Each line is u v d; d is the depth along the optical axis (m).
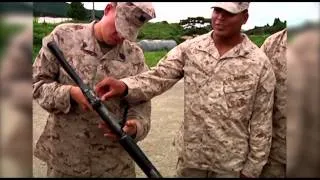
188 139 1.73
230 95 1.64
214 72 1.66
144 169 1.45
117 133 1.46
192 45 1.74
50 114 1.67
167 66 1.74
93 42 1.60
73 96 1.52
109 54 1.61
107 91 1.59
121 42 1.62
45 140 1.69
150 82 1.67
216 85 1.66
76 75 1.52
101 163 1.66
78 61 1.59
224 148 1.66
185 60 1.74
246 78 1.63
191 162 1.73
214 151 1.67
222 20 1.62
